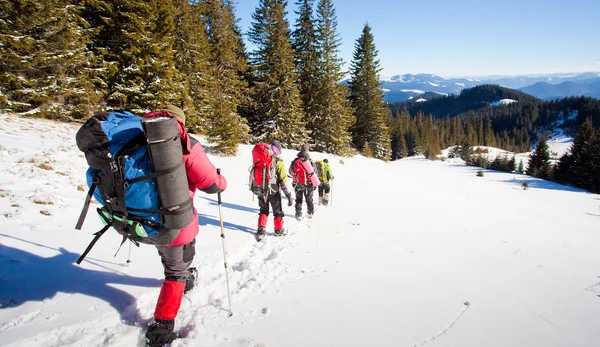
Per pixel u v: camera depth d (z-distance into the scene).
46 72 12.89
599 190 43.91
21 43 11.16
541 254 7.80
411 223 8.55
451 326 3.00
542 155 66.50
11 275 2.69
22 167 6.00
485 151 133.62
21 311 2.29
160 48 17.28
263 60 30.75
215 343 2.30
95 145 1.93
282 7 29.53
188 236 2.23
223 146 15.18
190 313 2.70
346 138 34.50
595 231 15.23
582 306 4.20
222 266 3.80
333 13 33.50
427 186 19.23
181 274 2.35
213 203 7.18
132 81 16.80
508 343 2.85
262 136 28.12
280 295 3.21
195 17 25.45
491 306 3.67
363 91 44.84
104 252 3.50
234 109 21.08
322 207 8.71
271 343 2.36
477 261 5.82
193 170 2.21
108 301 2.58
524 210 19.56
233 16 34.22
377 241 5.93
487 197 23.72
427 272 4.56
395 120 120.62
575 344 3.04
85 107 14.00
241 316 2.73
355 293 3.46
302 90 35.06
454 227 9.18
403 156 96.56
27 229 3.68
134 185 1.94
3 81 11.62
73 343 2.07
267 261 4.19
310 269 4.03
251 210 7.05
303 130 29.94
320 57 34.34
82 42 13.64
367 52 43.59
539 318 3.55
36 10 11.50
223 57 29.16
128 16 16.02
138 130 2.02
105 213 2.12
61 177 6.05
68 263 3.11
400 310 3.19
